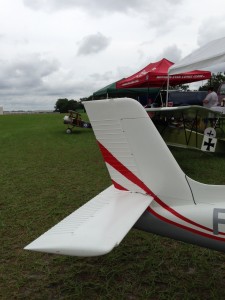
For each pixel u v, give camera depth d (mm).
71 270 2908
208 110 6820
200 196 2275
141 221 2408
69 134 14422
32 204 4707
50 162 7898
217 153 8180
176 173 2312
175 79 11938
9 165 7625
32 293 2598
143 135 2361
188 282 2682
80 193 5219
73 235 1674
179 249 3229
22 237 3613
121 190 2533
